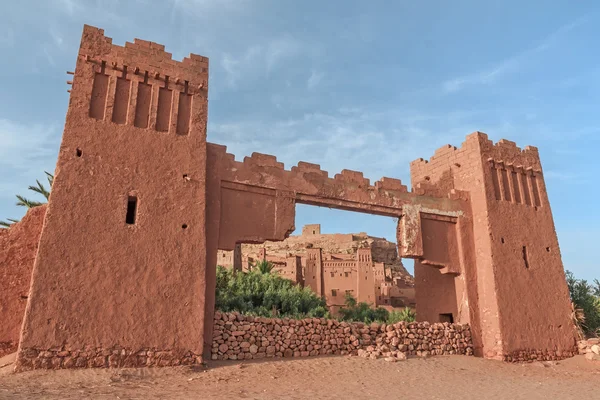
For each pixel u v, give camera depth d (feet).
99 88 42.42
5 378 30.35
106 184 39.40
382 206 56.24
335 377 37.29
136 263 38.50
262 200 49.52
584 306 70.49
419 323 52.90
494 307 55.06
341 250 225.56
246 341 42.93
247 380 34.22
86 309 35.42
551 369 50.85
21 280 40.29
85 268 36.32
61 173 37.81
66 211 37.01
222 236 46.16
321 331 47.14
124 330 36.29
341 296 176.35
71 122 39.68
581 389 38.75
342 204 53.88
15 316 39.37
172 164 43.04
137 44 45.32
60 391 27.68
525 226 61.41
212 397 28.02
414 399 30.94
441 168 67.72
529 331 55.67
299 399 28.68
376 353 46.42
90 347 34.73
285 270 183.32
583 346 57.67
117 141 41.16
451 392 34.45
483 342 55.47
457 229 60.03
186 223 41.81
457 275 59.06
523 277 58.18
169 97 45.73
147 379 33.06
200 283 40.65
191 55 47.98
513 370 48.32
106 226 38.24
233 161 48.88
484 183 60.08
